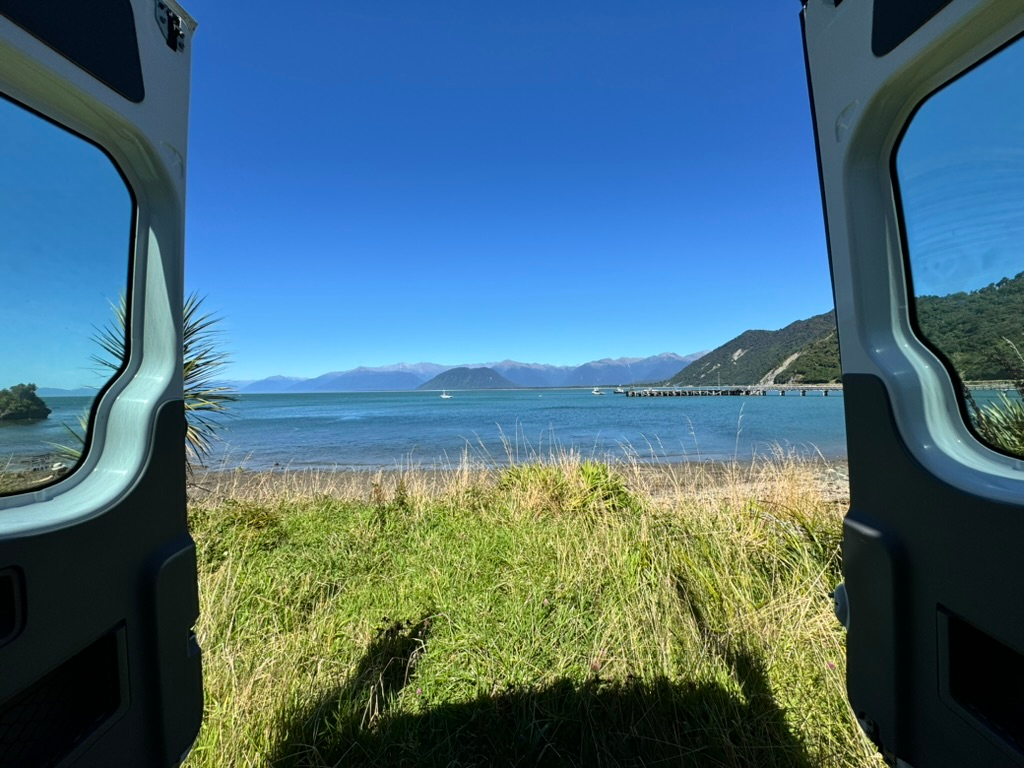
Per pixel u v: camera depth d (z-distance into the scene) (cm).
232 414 562
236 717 218
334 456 1636
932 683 125
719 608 305
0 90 109
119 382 138
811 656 263
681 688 245
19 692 97
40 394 122
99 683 120
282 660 269
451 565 414
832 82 154
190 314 537
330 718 238
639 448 1488
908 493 133
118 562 125
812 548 380
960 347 132
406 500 643
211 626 297
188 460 554
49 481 121
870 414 147
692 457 1134
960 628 118
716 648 270
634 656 265
